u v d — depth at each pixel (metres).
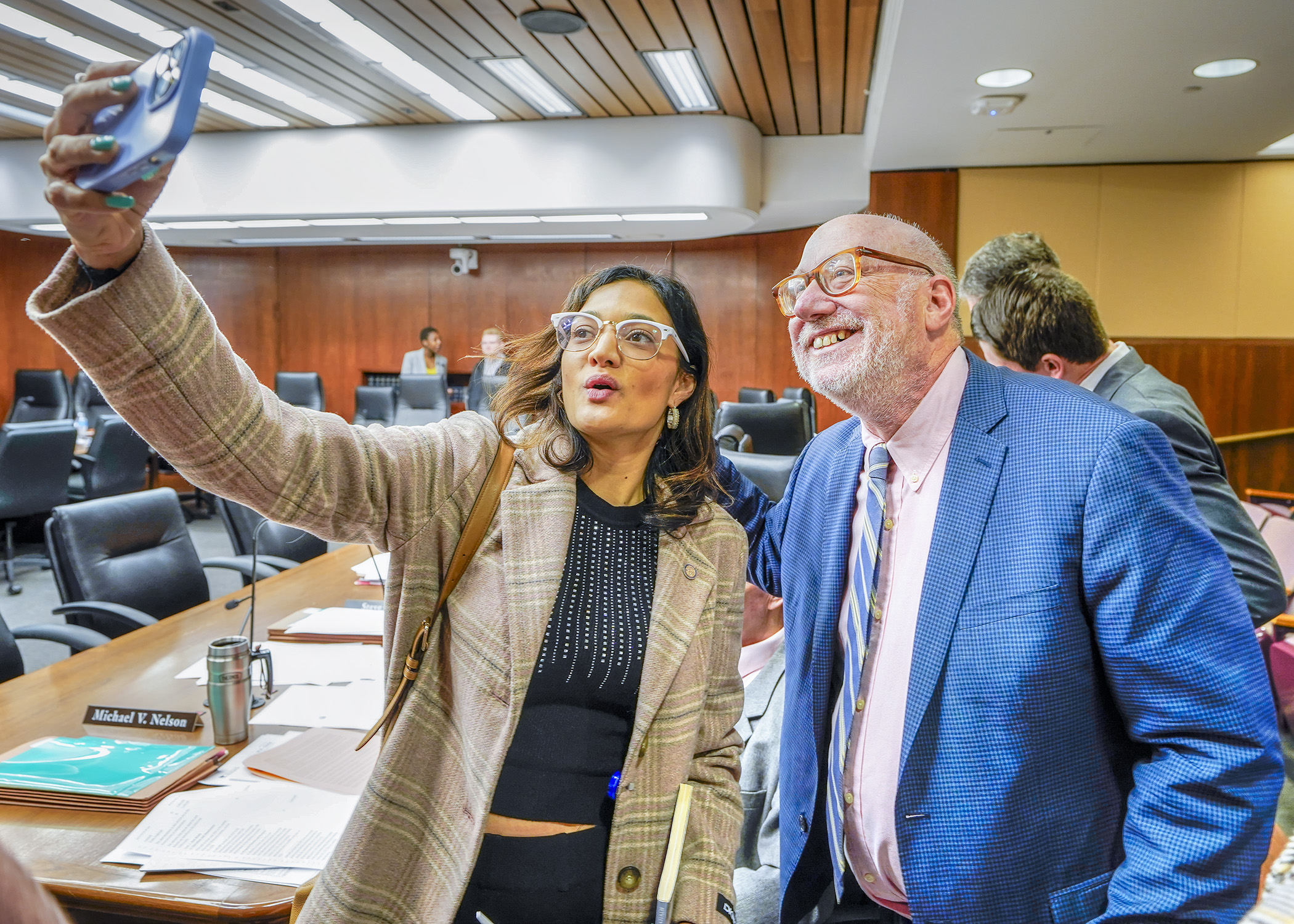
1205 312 6.79
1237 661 0.97
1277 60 4.48
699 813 1.13
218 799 1.37
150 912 1.15
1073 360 1.78
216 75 6.05
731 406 4.27
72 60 5.82
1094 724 1.06
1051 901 1.04
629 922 1.00
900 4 3.96
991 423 1.15
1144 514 1.00
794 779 1.31
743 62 5.65
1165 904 0.93
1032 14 3.92
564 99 6.54
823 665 1.27
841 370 1.17
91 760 1.47
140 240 0.79
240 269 10.61
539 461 1.12
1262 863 0.92
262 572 2.97
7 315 9.65
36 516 6.57
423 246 10.32
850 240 1.19
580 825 1.02
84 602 2.52
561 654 1.03
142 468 6.10
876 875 1.21
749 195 7.19
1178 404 1.62
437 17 4.97
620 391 1.07
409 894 0.99
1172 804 0.96
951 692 1.08
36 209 8.05
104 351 0.78
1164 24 4.02
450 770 1.01
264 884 1.18
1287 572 2.76
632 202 7.11
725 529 1.20
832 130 7.32
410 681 1.03
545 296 10.10
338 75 6.05
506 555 1.03
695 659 1.10
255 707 1.75
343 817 1.33
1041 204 6.90
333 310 10.57
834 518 1.31
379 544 1.04
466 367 10.33
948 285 1.19
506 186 7.27
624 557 1.11
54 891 1.17
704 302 9.66
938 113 5.48
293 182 7.54
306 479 0.92
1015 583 1.06
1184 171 6.74
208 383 0.83
